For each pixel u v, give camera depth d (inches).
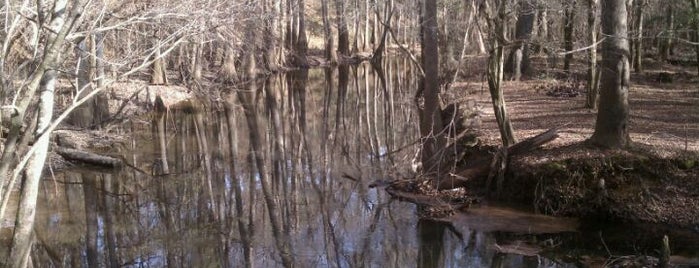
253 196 504.7
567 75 850.1
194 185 538.3
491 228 401.4
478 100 724.0
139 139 721.0
